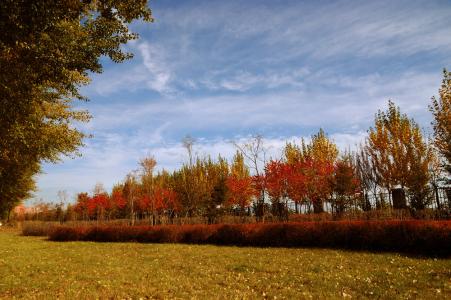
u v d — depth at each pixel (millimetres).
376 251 14359
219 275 11227
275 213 30688
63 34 9055
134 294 9070
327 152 29422
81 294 9312
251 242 19875
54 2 7734
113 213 56812
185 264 13797
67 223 47156
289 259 13695
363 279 9461
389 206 21703
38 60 8562
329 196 26469
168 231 24672
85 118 17750
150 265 14055
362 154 28828
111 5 8766
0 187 28406
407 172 22141
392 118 24125
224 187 35469
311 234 17344
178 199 41875
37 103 12031
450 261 11219
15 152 13930
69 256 18641
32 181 35125
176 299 8367
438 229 12961
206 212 36469
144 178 45125
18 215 77750
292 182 26781
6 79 8469
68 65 9383
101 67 9859
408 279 9203
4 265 15539
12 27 7547
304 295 8281
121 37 9773
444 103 18875
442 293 7809
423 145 21984
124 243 25797
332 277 9984
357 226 15672
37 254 20062
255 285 9648
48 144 15281
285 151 34000
